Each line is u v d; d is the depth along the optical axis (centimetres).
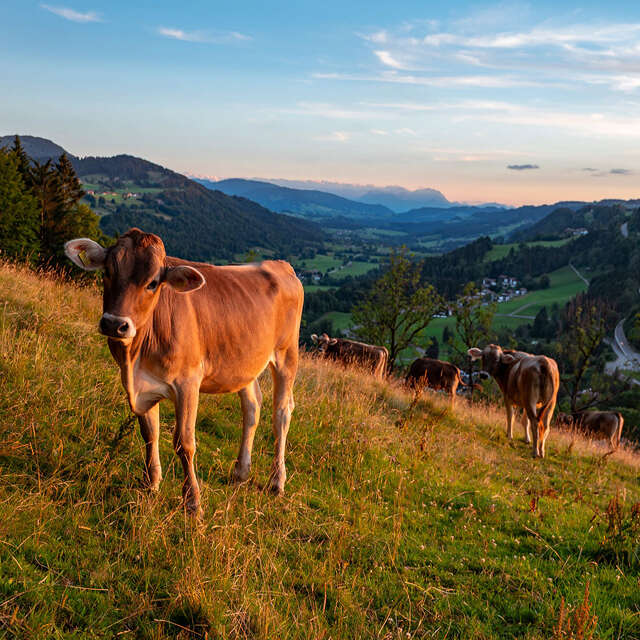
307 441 726
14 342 688
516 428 1375
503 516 645
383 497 632
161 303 439
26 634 310
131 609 354
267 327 547
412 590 444
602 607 439
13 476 457
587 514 686
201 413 706
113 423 597
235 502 516
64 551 393
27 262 1164
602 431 1680
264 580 407
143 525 432
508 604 442
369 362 1622
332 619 394
